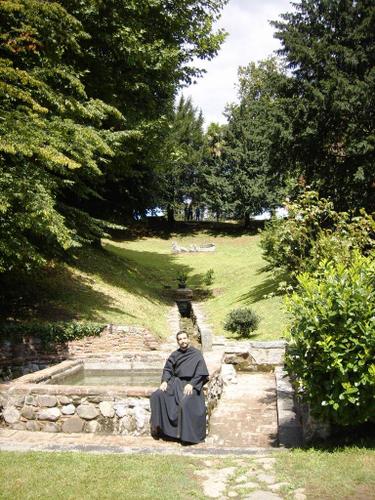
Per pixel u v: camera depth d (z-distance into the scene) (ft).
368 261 19.22
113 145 53.57
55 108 44.50
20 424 22.56
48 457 16.53
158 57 59.26
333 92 59.41
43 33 41.34
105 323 49.32
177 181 172.35
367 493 13.42
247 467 15.47
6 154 38.37
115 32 54.29
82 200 86.58
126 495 13.46
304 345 17.57
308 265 29.27
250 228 166.91
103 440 20.68
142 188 113.91
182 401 20.54
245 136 161.68
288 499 13.15
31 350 43.86
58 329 44.65
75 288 59.82
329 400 16.84
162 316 66.59
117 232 155.22
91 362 36.40
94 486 14.08
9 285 53.16
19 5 35.78
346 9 62.85
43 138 36.35
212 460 16.35
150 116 64.59
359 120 60.75
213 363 31.58
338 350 16.72
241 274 101.71
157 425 20.89
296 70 65.62
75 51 47.52
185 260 125.39
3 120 35.37
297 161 69.00
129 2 53.88
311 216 30.89
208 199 172.76
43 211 35.63
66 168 48.34
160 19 63.26
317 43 61.36
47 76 43.86
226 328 51.31
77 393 22.31
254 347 39.50
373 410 16.60
